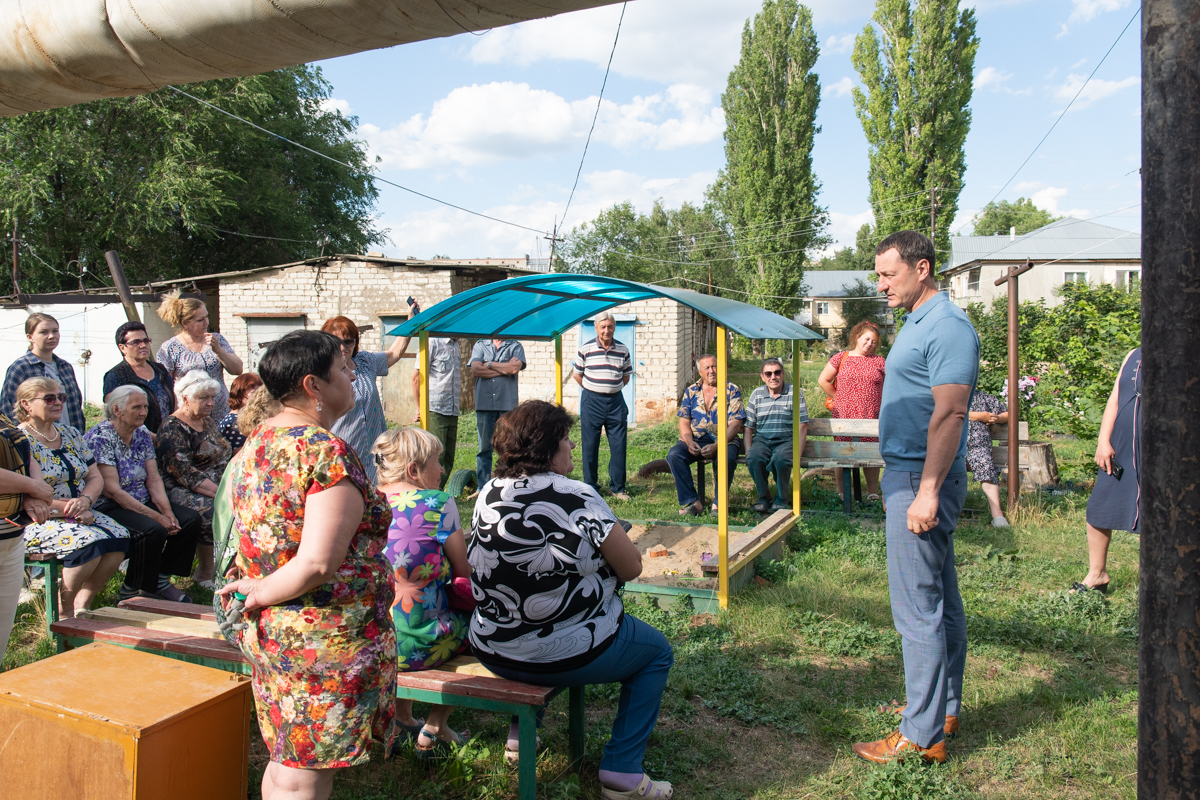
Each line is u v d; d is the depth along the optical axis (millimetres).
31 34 2027
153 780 2227
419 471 3102
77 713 2268
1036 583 5234
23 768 2354
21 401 4055
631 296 6215
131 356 5551
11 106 2332
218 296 18734
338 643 2066
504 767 3023
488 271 17750
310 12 1755
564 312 6410
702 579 4930
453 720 3436
